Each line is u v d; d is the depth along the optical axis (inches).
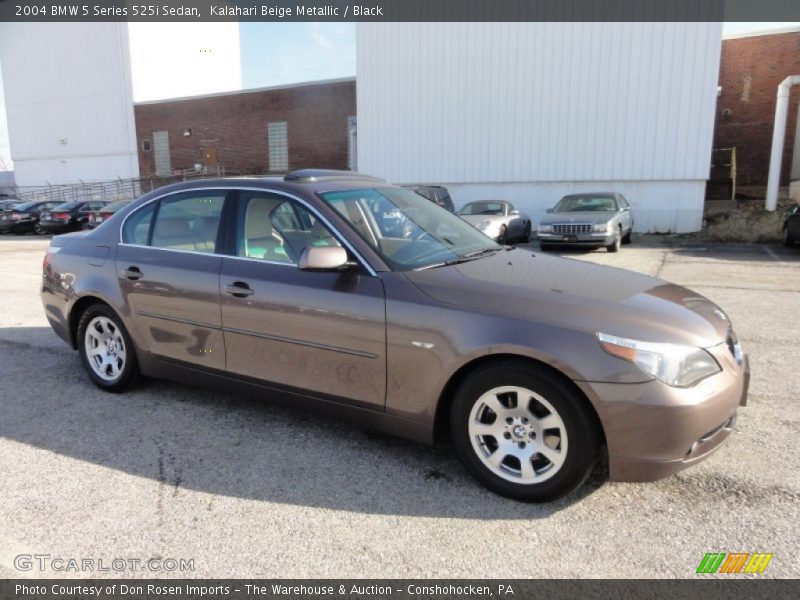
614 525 105.7
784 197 908.0
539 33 756.6
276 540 102.7
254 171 1218.0
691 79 701.9
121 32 1322.6
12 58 1509.6
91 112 1401.3
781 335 232.5
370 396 125.8
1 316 284.8
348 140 1123.9
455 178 824.3
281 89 1165.7
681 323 111.4
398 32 822.5
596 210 557.9
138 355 166.9
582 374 103.3
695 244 609.0
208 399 169.9
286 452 135.6
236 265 143.9
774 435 140.0
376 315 122.1
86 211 924.6
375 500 115.0
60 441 142.7
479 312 113.4
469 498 115.3
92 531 105.7
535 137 778.2
